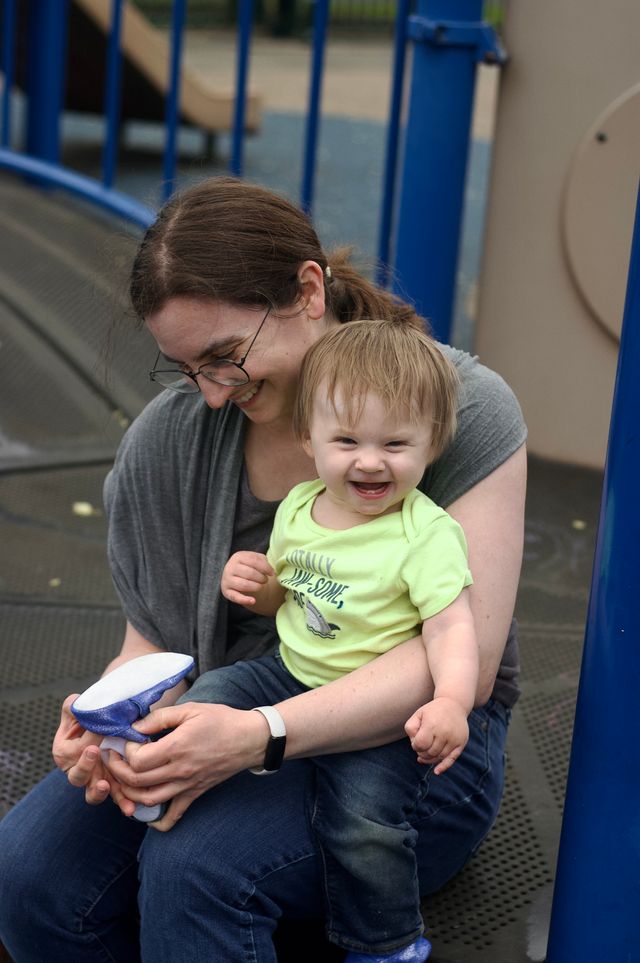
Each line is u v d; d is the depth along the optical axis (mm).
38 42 6262
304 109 9727
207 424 1975
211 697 1878
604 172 3592
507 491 1860
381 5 15992
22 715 2713
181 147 8328
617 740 1636
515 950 1999
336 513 1874
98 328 4590
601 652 1632
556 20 3576
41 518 3637
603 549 1612
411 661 1778
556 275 3762
